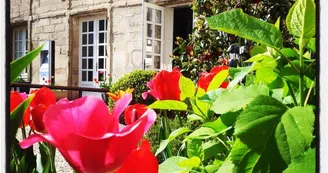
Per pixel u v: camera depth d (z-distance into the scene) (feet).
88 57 36.63
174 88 2.88
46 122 1.26
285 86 2.46
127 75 22.31
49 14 37.93
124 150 1.27
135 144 1.29
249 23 2.00
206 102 2.51
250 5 12.81
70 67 36.58
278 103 1.78
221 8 13.43
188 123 5.92
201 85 2.95
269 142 1.68
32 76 38.52
